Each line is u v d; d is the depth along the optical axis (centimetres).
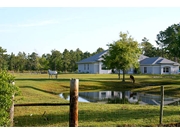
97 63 4878
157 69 4856
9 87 558
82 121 848
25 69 6600
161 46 7806
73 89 561
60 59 6369
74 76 3759
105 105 1187
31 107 1068
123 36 2875
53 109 1042
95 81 2859
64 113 972
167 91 2228
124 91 2334
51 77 3400
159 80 3067
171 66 4841
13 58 6450
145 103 1619
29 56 6838
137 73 4856
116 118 887
